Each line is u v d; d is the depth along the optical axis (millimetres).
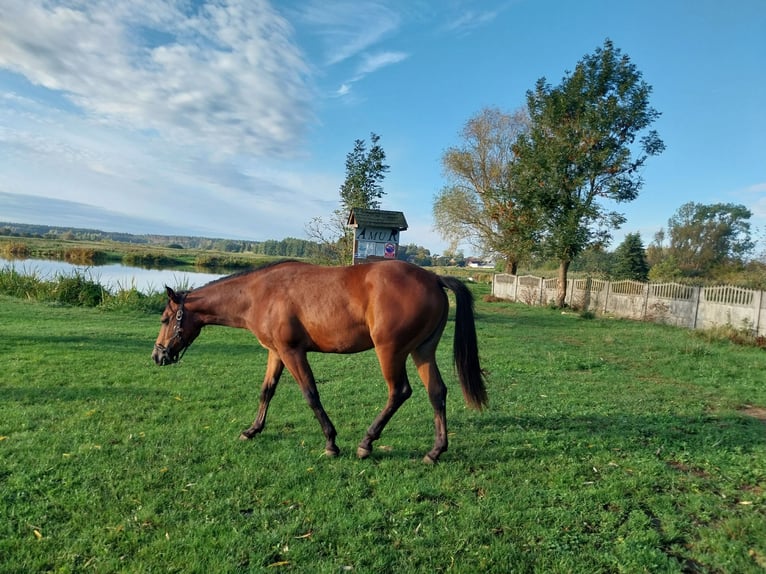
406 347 4047
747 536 2910
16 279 17109
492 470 3877
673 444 4539
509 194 22422
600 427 5062
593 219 20234
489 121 32594
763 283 17797
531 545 2820
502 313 19703
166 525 2943
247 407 5539
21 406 5230
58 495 3264
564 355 9664
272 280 4352
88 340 9539
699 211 42562
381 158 24953
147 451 4062
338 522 3023
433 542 2826
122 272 29719
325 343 4184
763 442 4617
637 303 18406
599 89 20078
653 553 2707
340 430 4840
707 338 12539
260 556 2652
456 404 5910
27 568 2504
